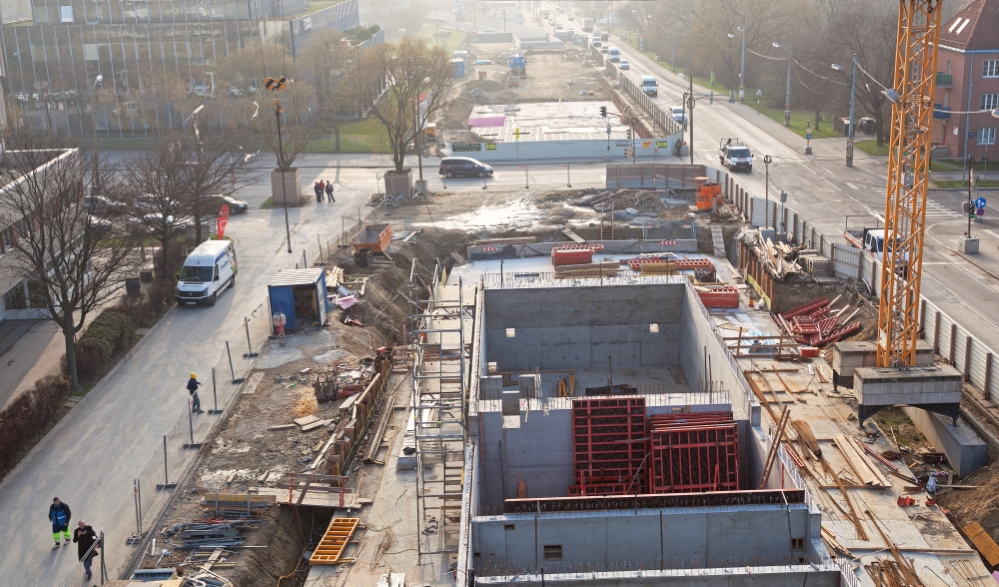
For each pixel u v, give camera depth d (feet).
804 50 435.94
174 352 177.06
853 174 303.48
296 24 429.38
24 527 121.90
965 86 301.63
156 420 150.20
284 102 365.20
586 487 141.08
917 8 147.64
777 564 112.37
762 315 203.62
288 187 286.46
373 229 233.96
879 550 122.01
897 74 152.25
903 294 156.97
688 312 188.14
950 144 313.53
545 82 590.14
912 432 154.40
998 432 142.31
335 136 377.91
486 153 344.28
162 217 211.82
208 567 111.75
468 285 219.82
